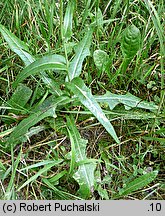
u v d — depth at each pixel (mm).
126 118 448
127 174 435
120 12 527
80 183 406
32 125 411
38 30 494
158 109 442
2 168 420
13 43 436
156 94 472
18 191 423
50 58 413
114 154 445
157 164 445
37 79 469
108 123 392
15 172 422
